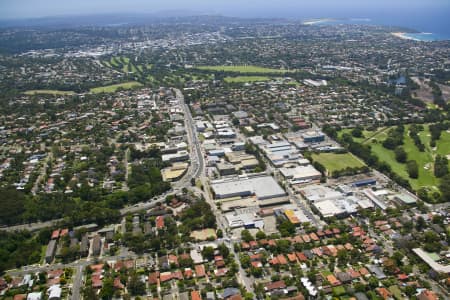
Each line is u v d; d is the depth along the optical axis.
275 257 190.38
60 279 176.75
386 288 168.25
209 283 174.88
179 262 187.12
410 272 178.00
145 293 170.12
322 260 187.88
